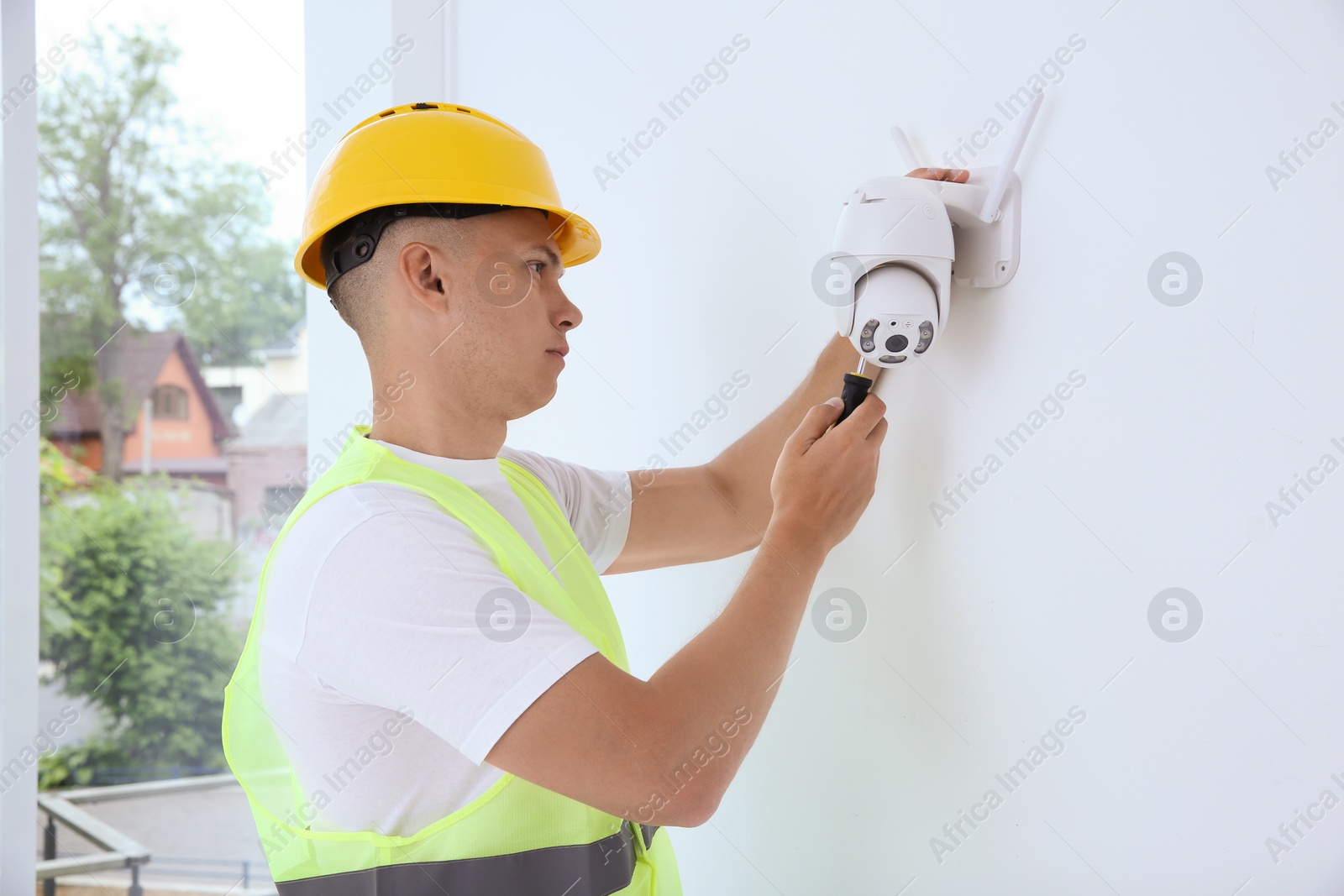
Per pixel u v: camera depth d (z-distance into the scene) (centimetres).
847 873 92
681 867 106
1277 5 63
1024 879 78
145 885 277
